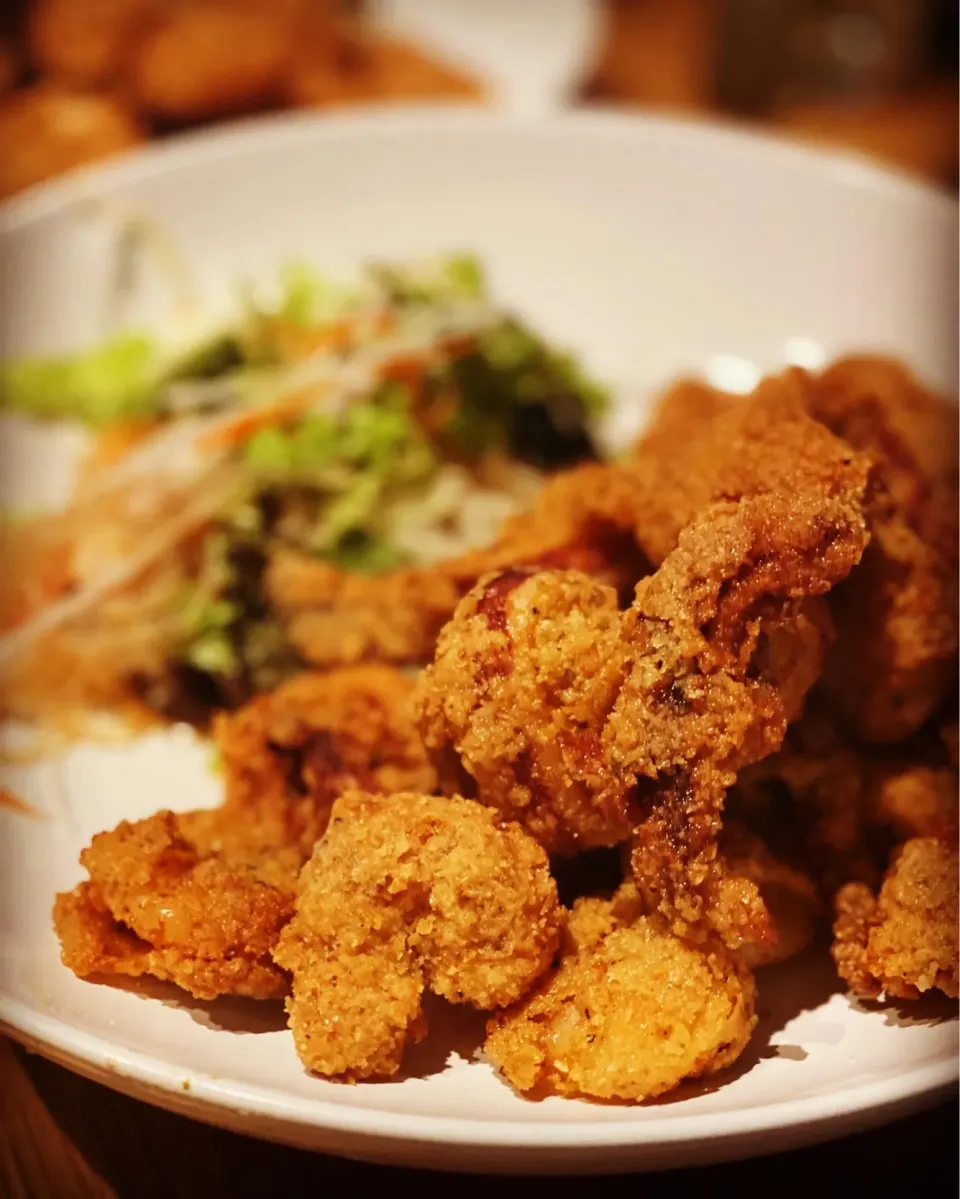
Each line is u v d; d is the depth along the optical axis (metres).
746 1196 0.21
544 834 0.21
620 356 0.38
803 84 0.50
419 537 0.33
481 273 0.39
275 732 0.24
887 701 0.23
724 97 0.50
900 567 0.23
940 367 0.36
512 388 0.35
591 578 0.22
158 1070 0.19
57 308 0.38
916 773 0.23
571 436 0.36
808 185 0.38
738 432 0.23
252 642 0.30
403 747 0.24
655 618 0.20
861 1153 0.21
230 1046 0.20
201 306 0.39
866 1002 0.21
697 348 0.38
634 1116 0.18
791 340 0.38
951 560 0.24
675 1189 0.21
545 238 0.40
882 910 0.21
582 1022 0.19
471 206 0.40
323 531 0.33
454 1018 0.21
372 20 0.53
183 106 0.47
